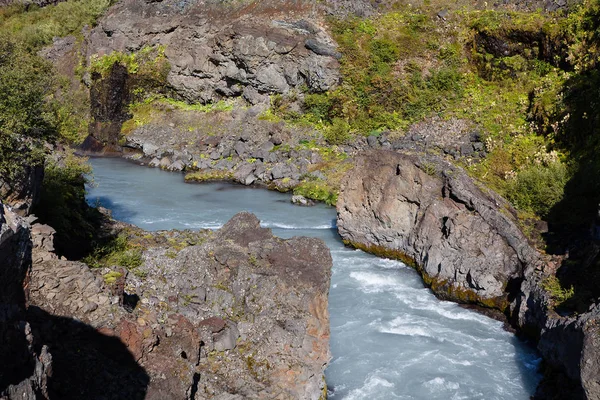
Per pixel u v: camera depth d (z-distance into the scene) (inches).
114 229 991.6
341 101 1806.1
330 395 700.7
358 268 1062.4
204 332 628.7
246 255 715.4
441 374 746.8
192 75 2018.9
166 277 698.8
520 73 1658.5
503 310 897.5
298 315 648.4
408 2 1983.3
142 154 1918.1
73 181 1088.8
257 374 610.5
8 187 706.8
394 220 1087.0
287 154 1704.0
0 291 389.4
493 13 1764.3
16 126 718.5
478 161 1411.2
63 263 582.9
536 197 1072.2
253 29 1882.4
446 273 953.5
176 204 1407.5
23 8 2805.1
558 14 1638.8
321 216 1358.3
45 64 1082.1
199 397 573.0
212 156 1775.3
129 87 2074.3
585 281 799.7
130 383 521.7
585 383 594.9
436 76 1749.5
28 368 403.2
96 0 2532.0
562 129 1341.0
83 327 551.2
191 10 2085.4
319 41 1833.2
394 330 849.5
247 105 1963.6
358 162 1145.4
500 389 719.7
